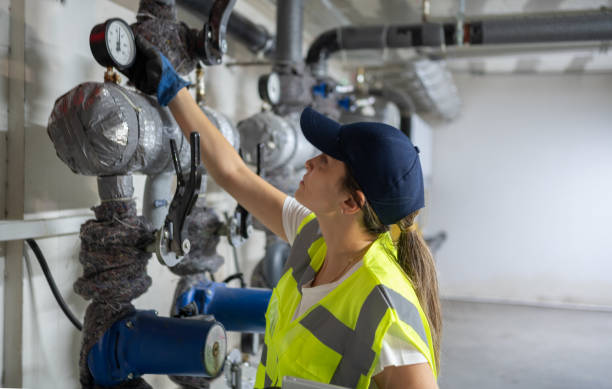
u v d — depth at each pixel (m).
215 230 1.48
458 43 2.87
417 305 0.80
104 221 1.17
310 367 0.81
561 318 5.46
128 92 1.13
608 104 6.16
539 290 6.38
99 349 1.14
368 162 0.81
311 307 0.85
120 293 1.14
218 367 1.21
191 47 1.29
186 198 1.11
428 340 0.80
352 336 0.79
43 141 1.41
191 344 1.14
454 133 6.69
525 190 6.45
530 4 3.27
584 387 3.45
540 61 5.46
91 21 1.59
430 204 6.77
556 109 6.33
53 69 1.44
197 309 1.48
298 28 2.54
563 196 6.31
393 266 0.85
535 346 4.37
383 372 0.75
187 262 1.42
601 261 6.17
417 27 2.87
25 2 1.33
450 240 6.71
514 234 6.48
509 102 6.48
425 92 4.82
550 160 6.36
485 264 6.58
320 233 0.99
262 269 2.19
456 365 3.81
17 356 1.37
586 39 2.77
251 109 2.91
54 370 1.49
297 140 2.25
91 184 1.61
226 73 2.59
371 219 0.86
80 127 1.04
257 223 2.14
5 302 1.37
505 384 3.46
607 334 4.84
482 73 6.39
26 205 1.36
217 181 1.14
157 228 1.37
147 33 1.20
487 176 6.58
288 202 1.10
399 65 4.00
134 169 1.17
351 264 0.87
